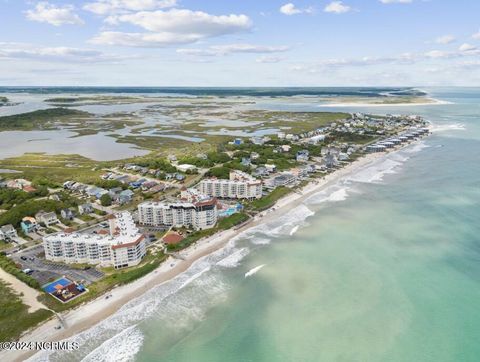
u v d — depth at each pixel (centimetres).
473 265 11512
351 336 8675
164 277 11069
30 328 8756
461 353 8106
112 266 11631
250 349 8312
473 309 9506
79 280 10838
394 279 10881
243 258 12231
